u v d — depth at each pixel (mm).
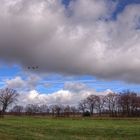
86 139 52531
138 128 77375
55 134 58688
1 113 192875
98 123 101688
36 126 75625
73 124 92812
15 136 45594
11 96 198125
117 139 55344
